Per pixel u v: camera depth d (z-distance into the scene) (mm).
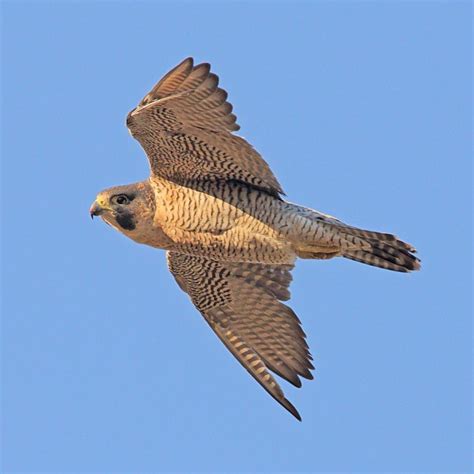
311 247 17219
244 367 18641
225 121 16078
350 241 17188
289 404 18359
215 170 16922
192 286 18906
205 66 15539
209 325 18922
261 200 17000
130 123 16250
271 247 17141
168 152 16750
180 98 15867
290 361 18516
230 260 17531
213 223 17094
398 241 17234
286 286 18562
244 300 18734
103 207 17312
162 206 17188
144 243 17625
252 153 16500
